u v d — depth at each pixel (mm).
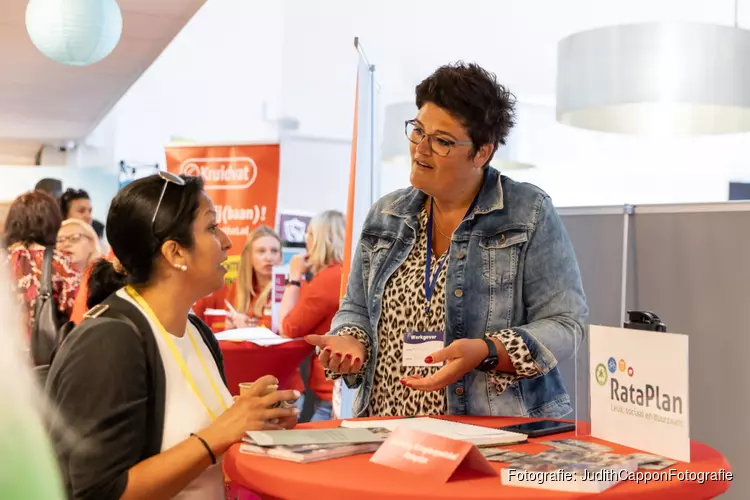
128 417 1442
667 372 1439
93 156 12836
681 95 2984
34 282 4375
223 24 8773
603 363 1592
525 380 1958
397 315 2016
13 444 499
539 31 5613
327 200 8016
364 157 3545
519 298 1956
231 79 8797
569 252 1979
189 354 1643
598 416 1607
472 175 1978
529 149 4922
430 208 2074
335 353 1938
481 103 1891
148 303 1614
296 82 8219
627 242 3205
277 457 1421
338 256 4609
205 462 1486
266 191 4961
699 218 3025
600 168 5035
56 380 1440
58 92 9398
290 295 4672
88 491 1367
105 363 1437
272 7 8414
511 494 1180
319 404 4414
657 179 4914
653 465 1355
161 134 9469
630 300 3219
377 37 6539
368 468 1348
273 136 8508
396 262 2055
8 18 6438
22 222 4461
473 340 1761
